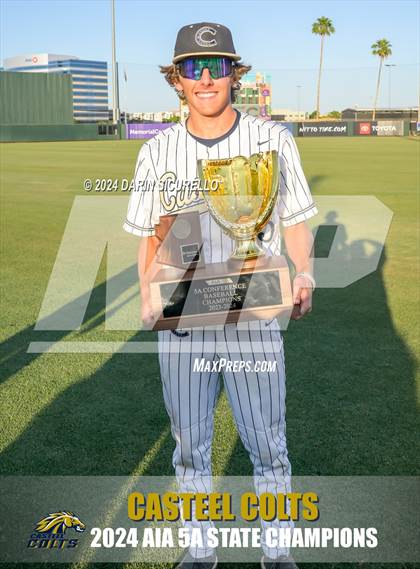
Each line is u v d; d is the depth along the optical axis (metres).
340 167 16.67
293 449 2.76
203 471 1.99
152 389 3.39
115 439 2.87
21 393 3.35
